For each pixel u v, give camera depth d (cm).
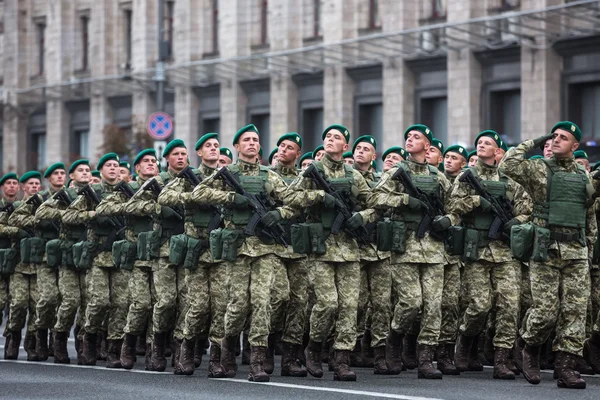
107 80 7588
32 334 2738
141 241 2364
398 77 5856
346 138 2166
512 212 2239
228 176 2114
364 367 2475
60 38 7988
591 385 2078
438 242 2194
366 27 6044
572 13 4997
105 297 2522
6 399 1911
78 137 8012
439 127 5828
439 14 5738
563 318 2020
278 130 6481
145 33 7325
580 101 5288
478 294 2241
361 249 2211
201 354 2397
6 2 8475
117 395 1939
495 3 5466
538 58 5275
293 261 2178
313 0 6347
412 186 2162
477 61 5553
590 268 2311
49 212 2594
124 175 2802
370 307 2358
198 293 2211
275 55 6003
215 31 6956
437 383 2081
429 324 2183
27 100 8344
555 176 2009
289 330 2202
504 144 2462
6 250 2720
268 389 1981
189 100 7006
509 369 2195
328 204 2091
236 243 2103
